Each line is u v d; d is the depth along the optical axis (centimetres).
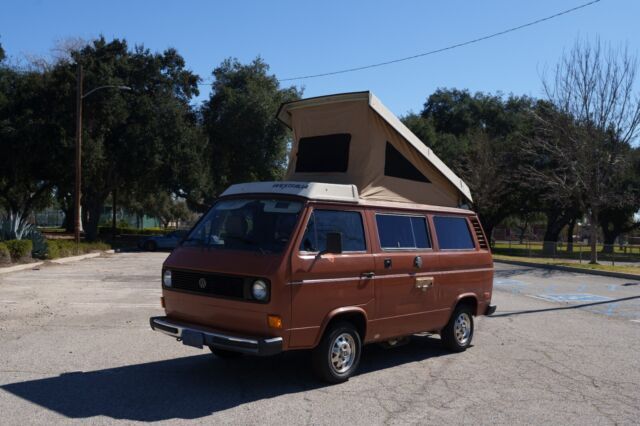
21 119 3147
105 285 1581
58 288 1491
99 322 1020
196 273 656
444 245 834
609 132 2722
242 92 4344
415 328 773
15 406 573
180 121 3694
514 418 581
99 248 3170
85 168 3294
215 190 4291
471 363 806
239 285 616
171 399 609
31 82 3266
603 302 1509
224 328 633
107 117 3338
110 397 609
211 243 679
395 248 744
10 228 2261
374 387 675
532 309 1367
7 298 1290
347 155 794
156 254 3222
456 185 912
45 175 3538
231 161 4459
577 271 2497
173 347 841
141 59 3647
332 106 814
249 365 754
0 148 3203
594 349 919
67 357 770
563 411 607
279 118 876
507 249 4591
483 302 909
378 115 791
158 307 1191
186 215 8750
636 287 1884
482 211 4425
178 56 3819
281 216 651
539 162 4031
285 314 601
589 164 2705
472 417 580
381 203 745
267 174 4375
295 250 617
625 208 4319
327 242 632
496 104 5338
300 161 839
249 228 662
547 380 726
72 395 613
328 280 643
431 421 564
